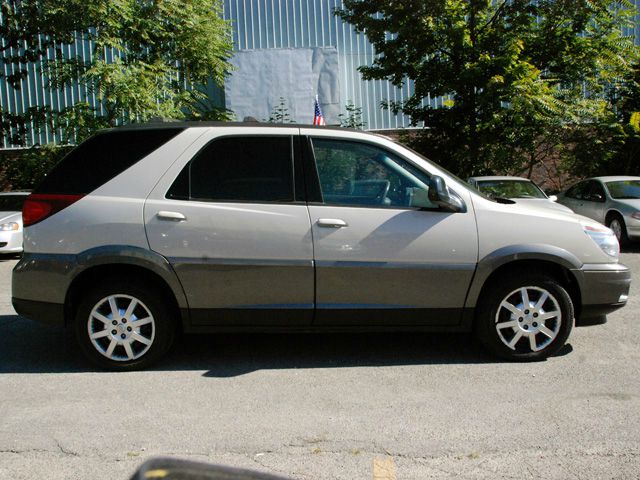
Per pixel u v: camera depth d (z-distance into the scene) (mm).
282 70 20125
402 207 4766
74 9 14531
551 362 4902
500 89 14023
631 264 9984
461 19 15047
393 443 3492
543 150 16547
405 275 4699
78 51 19328
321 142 4840
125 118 15109
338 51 20172
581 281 4820
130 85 14117
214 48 16609
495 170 15906
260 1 20234
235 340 5625
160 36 15977
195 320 4719
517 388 4336
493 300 4809
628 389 4297
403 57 15773
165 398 4211
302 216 4660
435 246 4695
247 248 4629
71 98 19844
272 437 3580
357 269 4664
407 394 4254
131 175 4715
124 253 4578
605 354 5094
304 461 3283
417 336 5723
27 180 17406
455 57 15250
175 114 15383
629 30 18828
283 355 5184
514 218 4797
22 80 19000
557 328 4840
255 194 4711
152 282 4781
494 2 16359
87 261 4586
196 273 4633
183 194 4688
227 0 20250
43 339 5719
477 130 15430
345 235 4652
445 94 15094
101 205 4645
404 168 4852
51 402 4141
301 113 20250
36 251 4668
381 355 5160
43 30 15328
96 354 4723
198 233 4609
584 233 4848
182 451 3406
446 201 4590
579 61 15461
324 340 5609
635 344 5379
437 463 3254
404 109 16734
